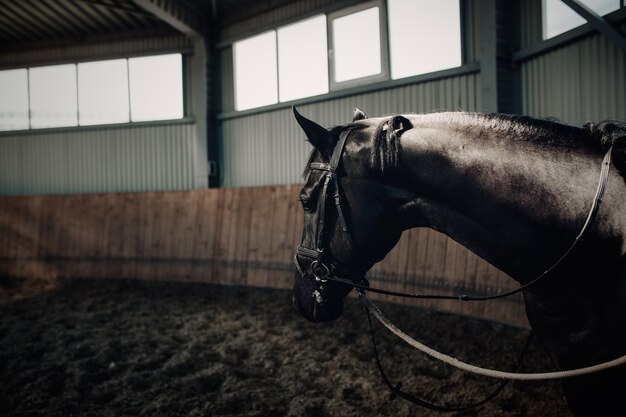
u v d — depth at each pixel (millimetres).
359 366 3213
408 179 1168
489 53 4422
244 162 7281
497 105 4402
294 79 6484
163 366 3318
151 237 6680
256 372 3178
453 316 3990
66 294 5914
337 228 1275
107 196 6992
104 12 7355
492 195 1057
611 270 952
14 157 8430
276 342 3801
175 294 5777
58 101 8250
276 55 6676
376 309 1239
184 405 2664
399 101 5406
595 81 3625
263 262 5805
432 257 4273
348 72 5863
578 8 3463
